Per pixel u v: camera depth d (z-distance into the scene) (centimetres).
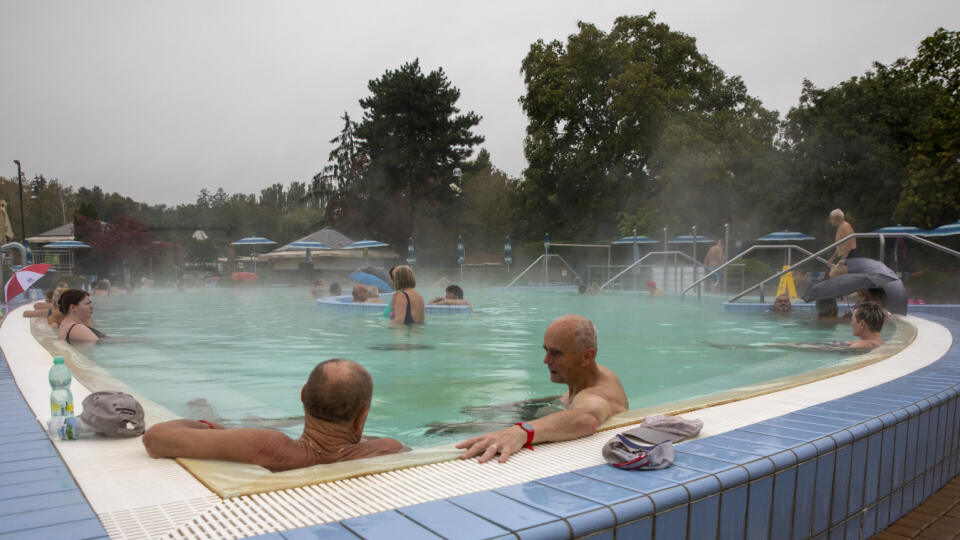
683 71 2955
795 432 196
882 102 2345
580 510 127
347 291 1809
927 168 2030
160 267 3266
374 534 115
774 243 2528
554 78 2933
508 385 418
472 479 151
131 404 195
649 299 1395
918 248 2216
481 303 1289
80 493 142
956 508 243
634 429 184
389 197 3959
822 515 186
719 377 446
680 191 2559
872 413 225
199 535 116
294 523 121
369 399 198
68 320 639
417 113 3862
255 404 356
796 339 675
